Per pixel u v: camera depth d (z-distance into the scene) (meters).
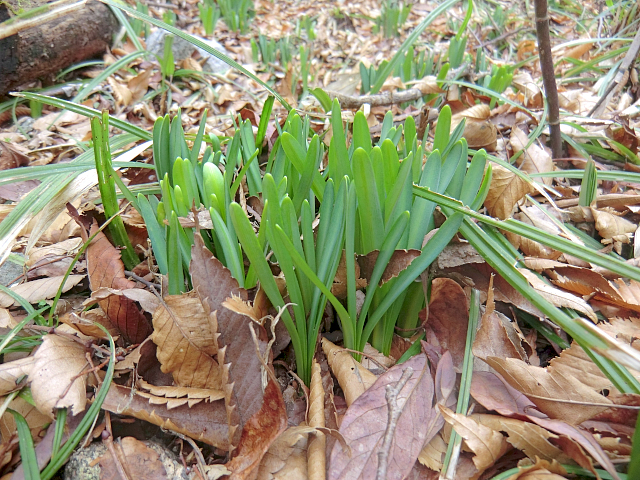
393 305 0.24
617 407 0.19
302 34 1.21
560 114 0.47
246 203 0.30
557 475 0.17
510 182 0.31
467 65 0.62
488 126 0.41
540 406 0.20
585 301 0.26
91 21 0.67
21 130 0.51
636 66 0.57
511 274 0.21
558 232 0.31
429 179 0.24
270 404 0.17
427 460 0.19
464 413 0.20
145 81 0.65
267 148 0.41
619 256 0.31
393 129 0.28
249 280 0.24
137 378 0.21
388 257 0.21
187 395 0.20
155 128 0.26
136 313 0.23
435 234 0.22
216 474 0.18
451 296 0.24
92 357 0.22
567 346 0.25
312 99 0.66
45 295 0.27
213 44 0.90
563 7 1.22
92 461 0.18
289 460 0.19
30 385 0.19
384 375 0.21
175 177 0.23
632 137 0.42
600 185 0.40
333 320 0.27
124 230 0.27
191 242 0.24
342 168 0.23
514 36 1.09
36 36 0.56
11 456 0.19
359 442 0.19
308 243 0.21
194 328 0.21
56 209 0.29
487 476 0.19
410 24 1.30
